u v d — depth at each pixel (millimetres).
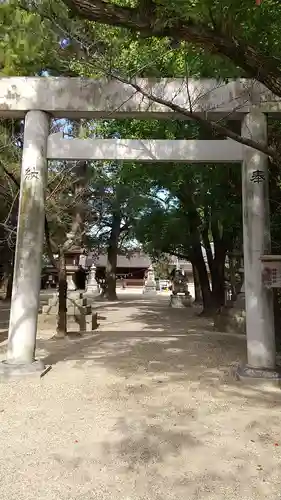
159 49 6539
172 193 13094
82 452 3840
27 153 6953
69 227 13672
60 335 10547
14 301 6699
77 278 13562
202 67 5918
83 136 9539
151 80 6852
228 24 3896
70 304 12180
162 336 10953
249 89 6547
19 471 3473
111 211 22188
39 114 7004
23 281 6691
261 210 6598
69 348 9164
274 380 6148
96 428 4430
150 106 6871
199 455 3791
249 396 5621
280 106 6695
